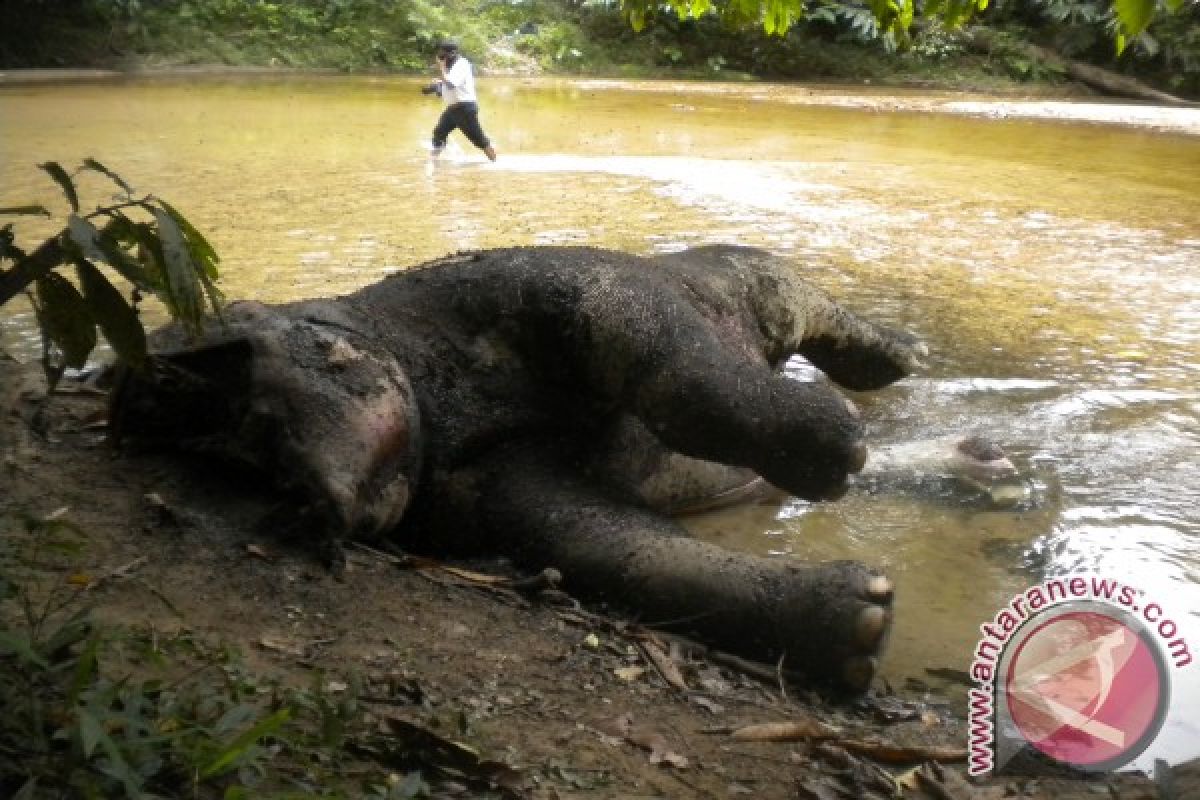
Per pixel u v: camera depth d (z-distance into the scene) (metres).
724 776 3.60
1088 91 33.56
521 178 15.04
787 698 4.32
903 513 6.02
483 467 5.39
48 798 2.71
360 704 3.67
